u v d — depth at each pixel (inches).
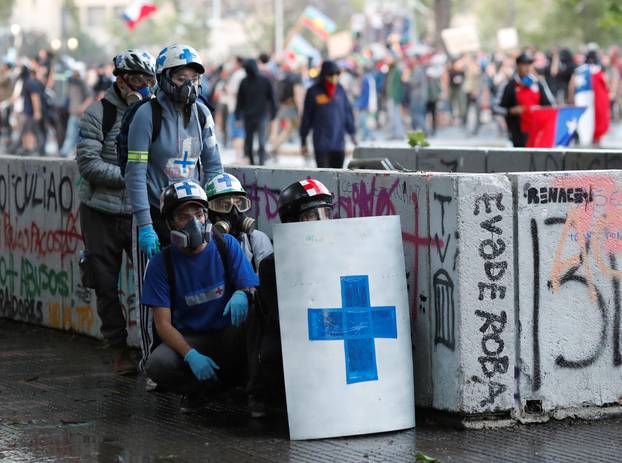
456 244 519.8
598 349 550.9
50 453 500.4
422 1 6358.3
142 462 486.9
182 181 564.4
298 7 6968.5
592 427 536.7
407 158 929.5
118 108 642.8
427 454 495.5
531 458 489.7
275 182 631.2
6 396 604.4
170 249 552.1
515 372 535.5
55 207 779.4
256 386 553.0
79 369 670.5
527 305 534.6
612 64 3154.5
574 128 1250.6
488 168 876.0
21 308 823.7
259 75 1722.4
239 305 543.8
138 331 708.0
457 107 3132.4
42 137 2231.8
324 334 528.7
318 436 521.7
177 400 595.2
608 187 546.0
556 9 5861.2
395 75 2625.5
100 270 651.5
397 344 534.6
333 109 1290.6
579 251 542.9
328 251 531.5
